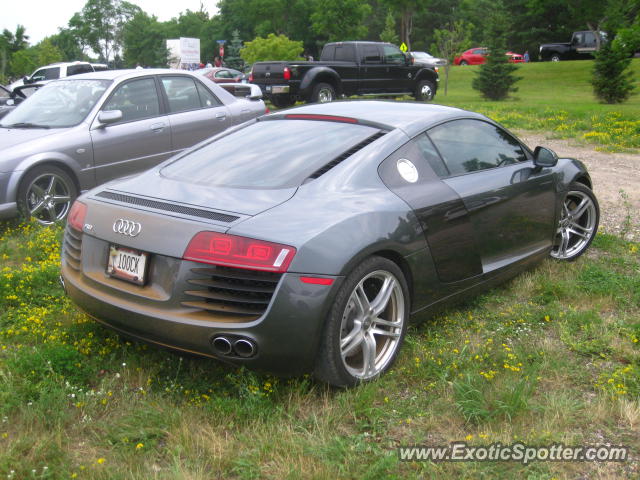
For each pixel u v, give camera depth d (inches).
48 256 213.5
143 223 120.9
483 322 162.6
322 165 134.6
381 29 3277.6
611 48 876.6
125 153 275.3
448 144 157.9
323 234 114.9
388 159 140.1
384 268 125.9
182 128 299.9
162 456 105.0
